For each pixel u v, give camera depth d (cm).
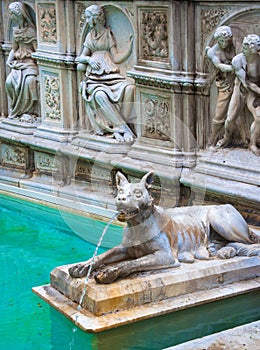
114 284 381
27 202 612
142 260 394
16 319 393
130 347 362
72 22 590
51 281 415
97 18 561
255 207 492
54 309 390
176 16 505
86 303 379
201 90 511
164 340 370
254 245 430
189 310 386
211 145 522
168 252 401
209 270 403
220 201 514
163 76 518
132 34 554
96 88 561
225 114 505
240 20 486
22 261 484
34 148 629
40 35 615
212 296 393
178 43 510
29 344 366
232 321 387
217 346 324
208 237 429
